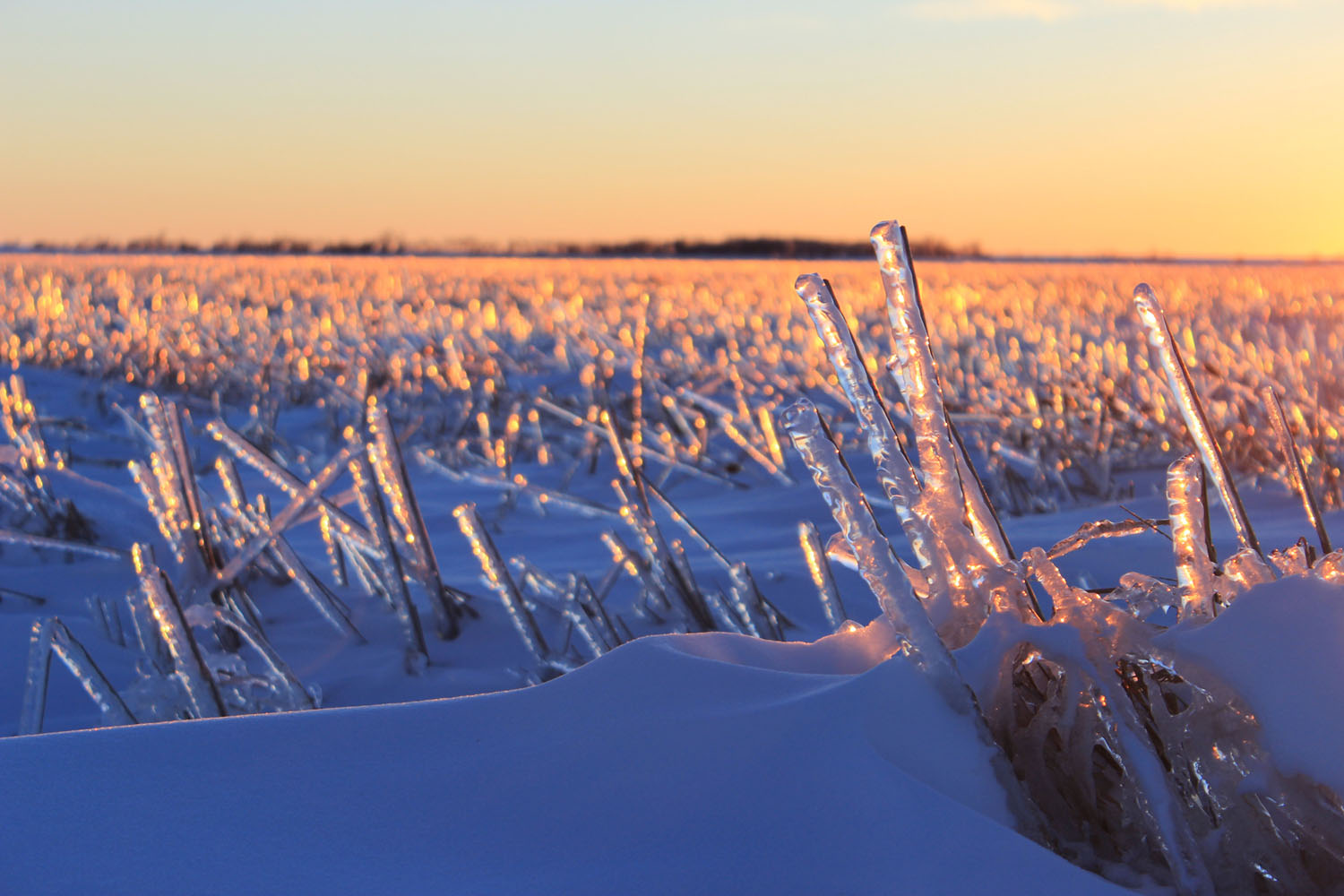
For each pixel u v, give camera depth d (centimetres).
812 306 180
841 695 154
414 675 337
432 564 378
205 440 899
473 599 396
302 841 137
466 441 866
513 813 143
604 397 959
